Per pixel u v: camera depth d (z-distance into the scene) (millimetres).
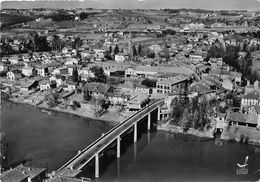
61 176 145250
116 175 178250
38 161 188375
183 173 181125
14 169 147500
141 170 184375
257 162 195625
